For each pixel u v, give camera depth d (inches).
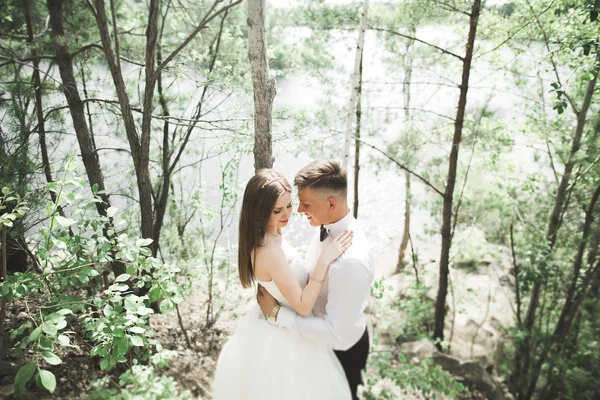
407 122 248.1
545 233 257.9
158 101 199.6
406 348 238.4
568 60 202.4
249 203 82.2
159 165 213.6
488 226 313.1
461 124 220.7
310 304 82.7
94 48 189.0
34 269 150.6
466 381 224.8
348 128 184.2
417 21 219.6
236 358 92.5
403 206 458.3
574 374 238.5
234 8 213.2
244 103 180.4
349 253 83.5
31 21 187.5
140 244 90.7
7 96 165.9
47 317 69.9
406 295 283.9
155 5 133.8
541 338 254.4
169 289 88.6
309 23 229.8
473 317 311.1
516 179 267.0
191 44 213.2
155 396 75.2
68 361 129.2
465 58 205.8
